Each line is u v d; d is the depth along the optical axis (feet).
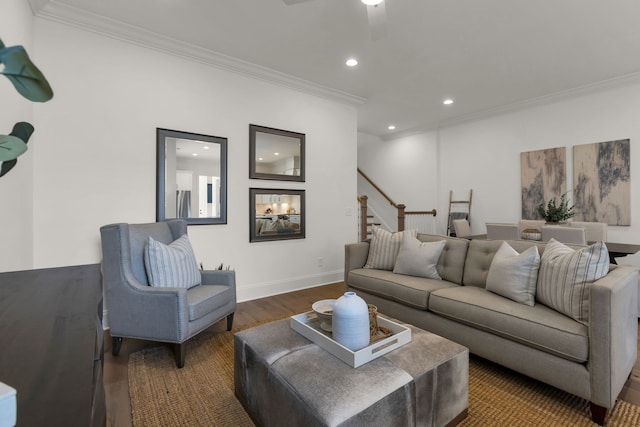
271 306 10.98
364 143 24.85
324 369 4.40
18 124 2.08
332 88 13.70
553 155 14.80
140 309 7.00
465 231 14.79
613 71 12.01
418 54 10.65
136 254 7.79
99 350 2.55
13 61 1.38
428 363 4.59
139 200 9.49
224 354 7.47
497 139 16.97
